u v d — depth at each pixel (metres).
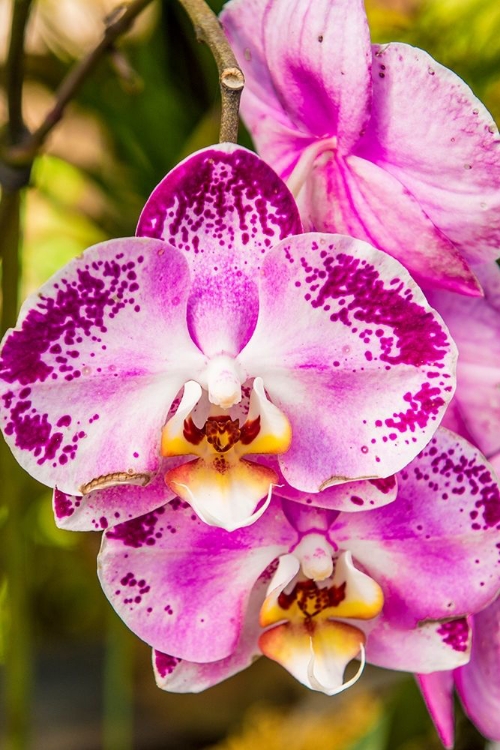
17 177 0.61
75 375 0.52
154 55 0.73
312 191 0.56
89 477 0.52
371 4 0.70
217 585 0.55
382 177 0.54
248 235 0.52
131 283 0.51
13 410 0.51
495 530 0.55
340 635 0.56
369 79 0.53
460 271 0.54
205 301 0.52
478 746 0.71
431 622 0.56
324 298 0.52
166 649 0.54
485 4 0.68
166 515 0.54
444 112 0.53
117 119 0.73
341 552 0.56
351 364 0.53
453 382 0.52
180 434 0.53
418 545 0.55
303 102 0.55
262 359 0.53
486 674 0.58
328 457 0.53
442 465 0.55
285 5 0.54
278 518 0.55
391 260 0.51
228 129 0.51
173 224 0.52
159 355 0.52
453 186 0.54
